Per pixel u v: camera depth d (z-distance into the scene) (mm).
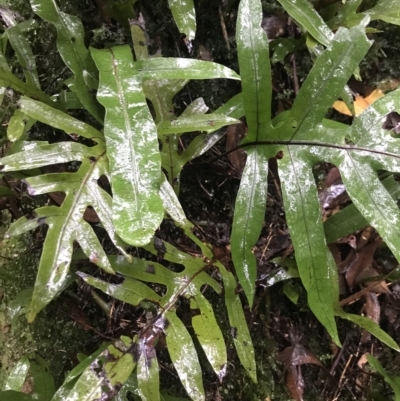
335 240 420
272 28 478
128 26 446
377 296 478
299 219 358
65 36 381
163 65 360
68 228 311
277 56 463
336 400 480
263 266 442
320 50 445
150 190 306
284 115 400
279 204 474
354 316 418
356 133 358
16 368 399
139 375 322
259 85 355
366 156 354
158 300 352
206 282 373
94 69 385
